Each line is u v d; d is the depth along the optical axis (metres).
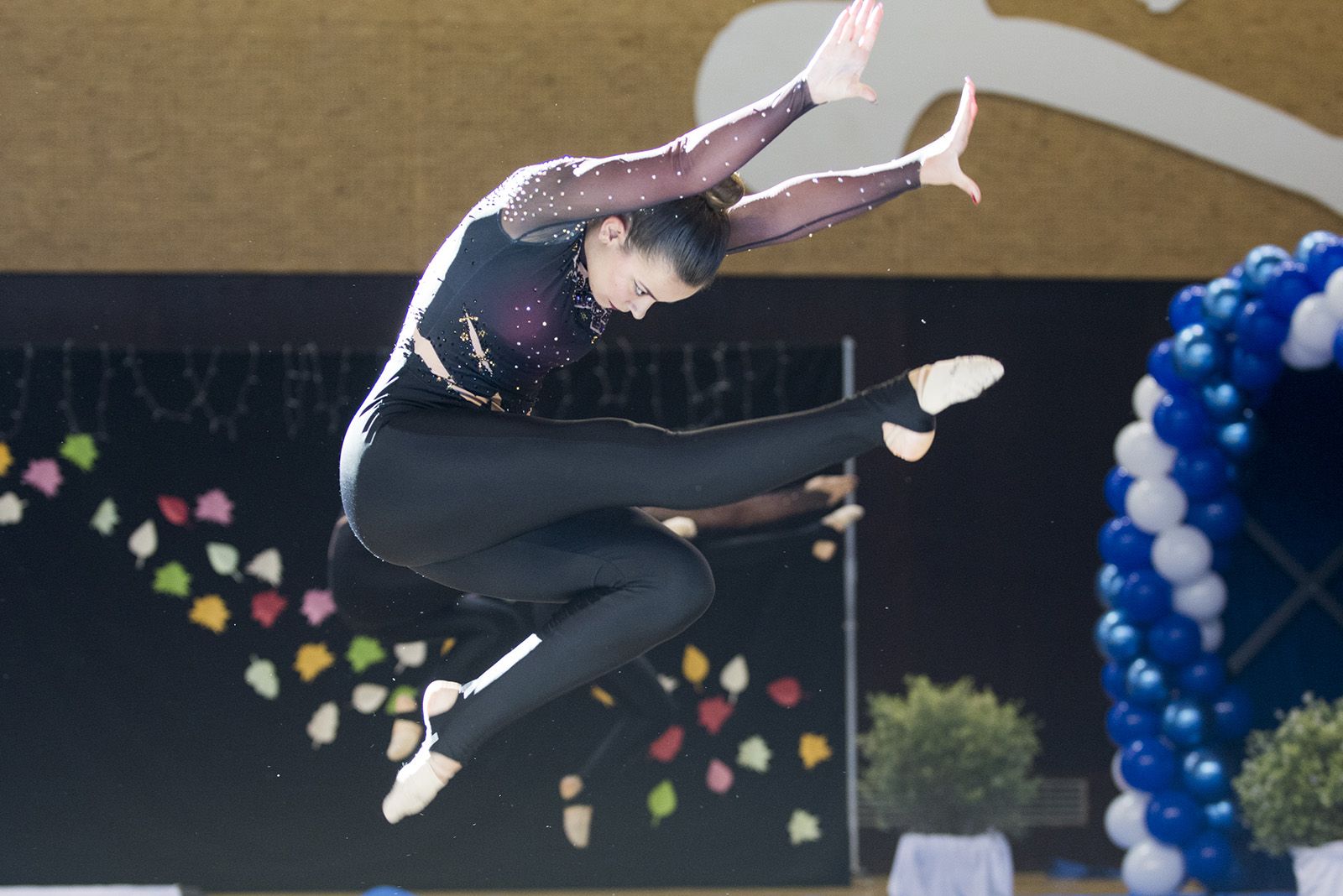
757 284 19.47
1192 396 15.76
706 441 5.04
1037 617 19.28
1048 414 19.55
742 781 18.08
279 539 18.06
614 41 19.48
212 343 19.08
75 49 19.30
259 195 19.30
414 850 17.89
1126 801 16.25
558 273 5.36
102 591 17.91
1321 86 19.77
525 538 5.34
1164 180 19.77
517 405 5.65
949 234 19.66
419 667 17.84
